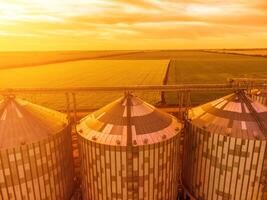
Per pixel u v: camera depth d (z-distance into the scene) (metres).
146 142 12.77
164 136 13.27
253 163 13.43
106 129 13.46
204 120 14.96
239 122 13.88
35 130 13.16
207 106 16.22
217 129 13.95
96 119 14.51
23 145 12.36
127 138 12.87
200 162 15.11
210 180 14.81
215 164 14.27
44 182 13.49
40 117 14.13
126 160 12.78
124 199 13.56
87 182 14.59
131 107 14.17
